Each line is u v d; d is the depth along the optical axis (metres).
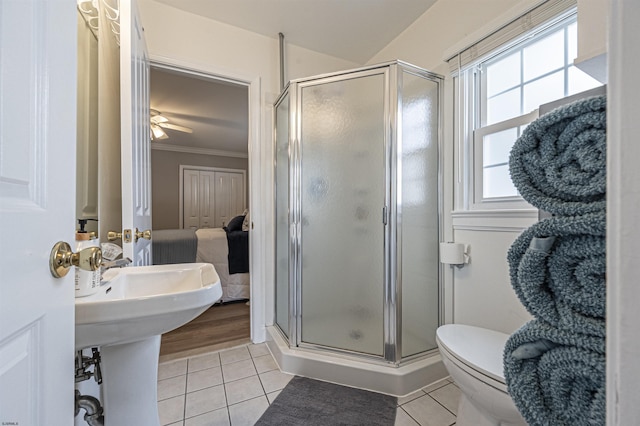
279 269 2.23
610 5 0.25
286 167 2.07
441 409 1.44
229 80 2.17
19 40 0.42
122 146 1.19
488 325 1.57
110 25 1.32
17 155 0.41
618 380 0.23
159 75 2.78
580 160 0.32
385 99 1.70
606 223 0.26
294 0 1.88
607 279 0.25
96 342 0.71
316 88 1.90
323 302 1.87
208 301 0.81
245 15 2.02
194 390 1.60
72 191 0.57
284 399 1.52
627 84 0.24
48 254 0.48
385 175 1.70
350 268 1.81
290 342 1.88
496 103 1.64
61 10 0.53
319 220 1.90
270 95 2.29
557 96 1.36
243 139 5.21
